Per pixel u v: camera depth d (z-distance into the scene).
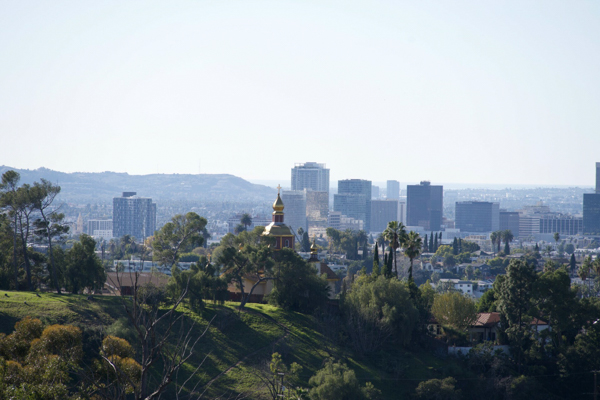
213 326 127.38
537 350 139.62
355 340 131.12
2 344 65.94
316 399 105.56
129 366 58.19
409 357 133.62
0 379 53.44
